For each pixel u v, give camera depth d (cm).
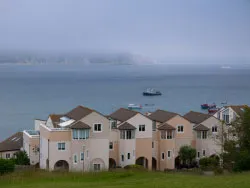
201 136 8200
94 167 7356
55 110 19762
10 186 4350
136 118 7738
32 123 15900
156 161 8038
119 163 7669
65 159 7231
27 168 6588
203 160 7594
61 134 7212
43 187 4166
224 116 9075
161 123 8088
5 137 13225
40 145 7694
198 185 3969
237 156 5544
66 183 4481
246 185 3881
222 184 3969
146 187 3981
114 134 7706
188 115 8838
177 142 8169
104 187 4031
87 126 7238
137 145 7762
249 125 5666
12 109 19950
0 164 5809
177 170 7356
